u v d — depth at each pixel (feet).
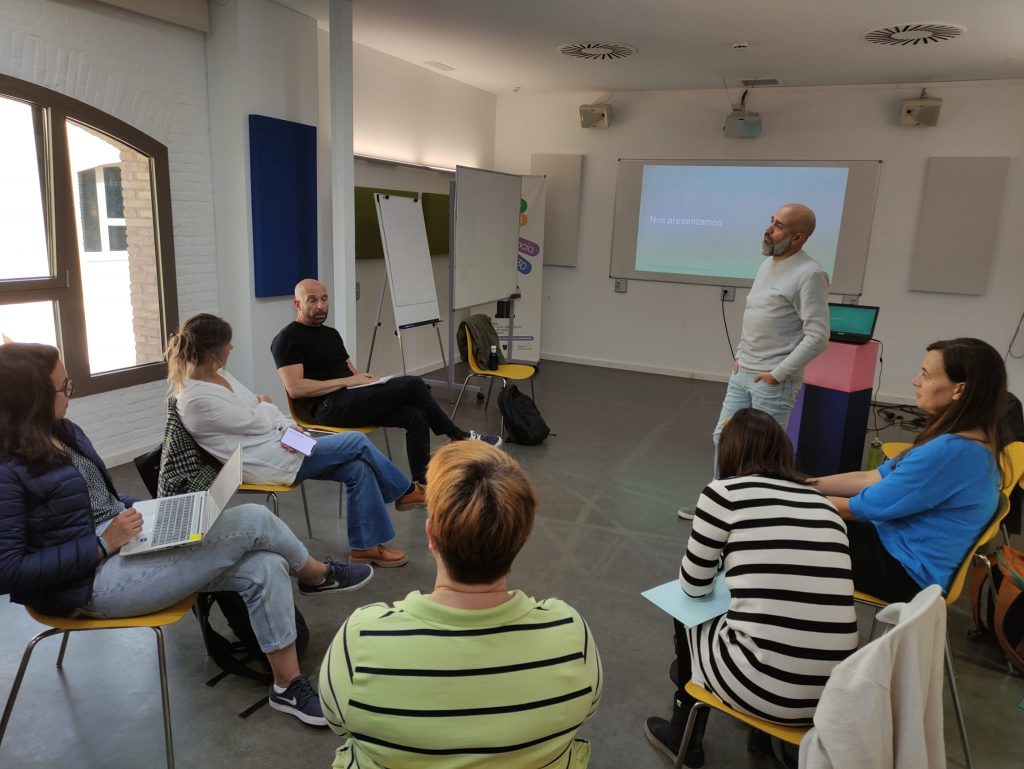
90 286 11.68
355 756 3.31
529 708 2.95
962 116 17.83
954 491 5.56
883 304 19.45
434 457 3.35
